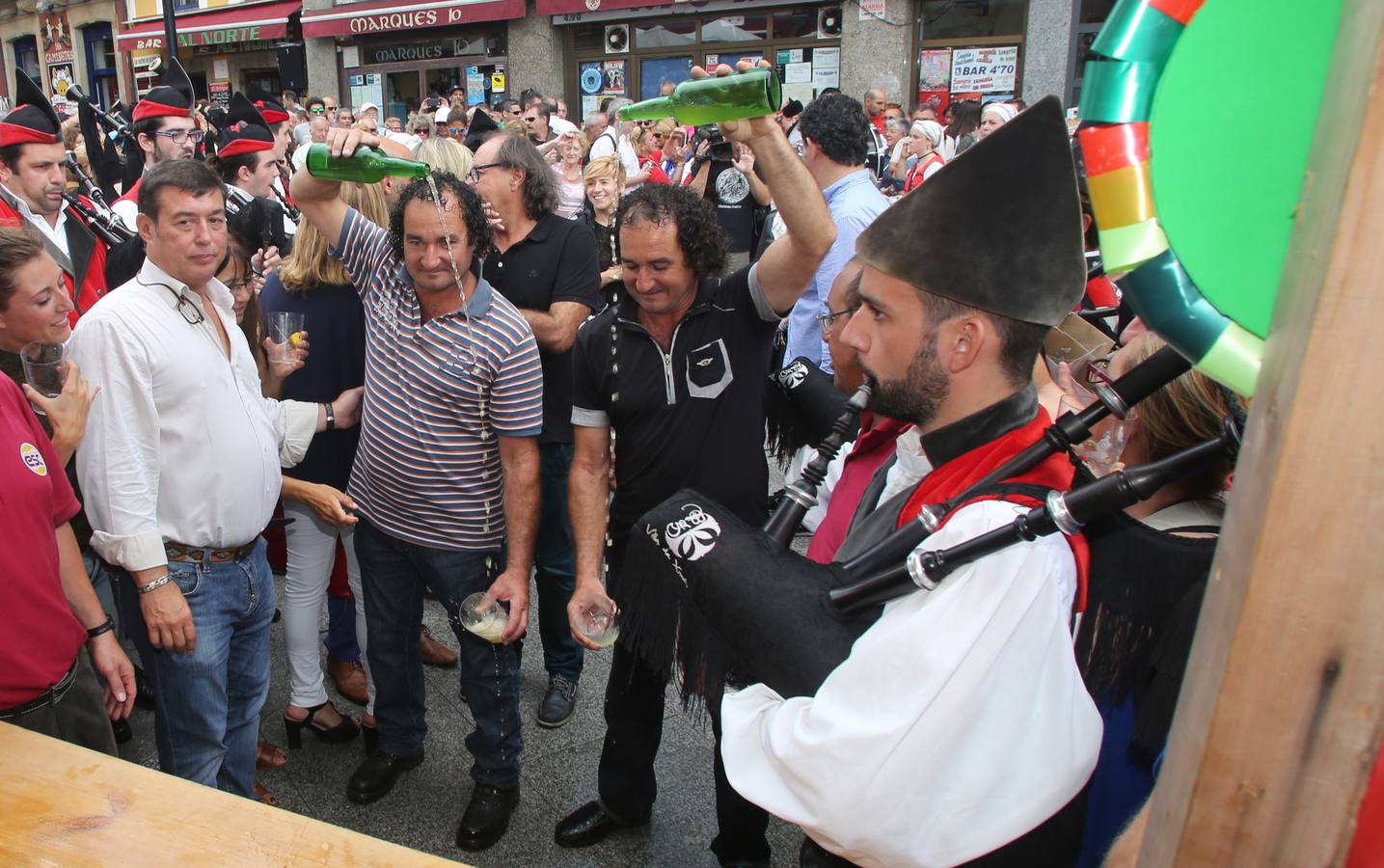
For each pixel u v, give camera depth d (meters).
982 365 1.05
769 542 1.19
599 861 2.31
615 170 4.98
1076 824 1.04
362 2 12.98
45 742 1.26
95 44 19.16
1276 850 0.56
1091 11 9.05
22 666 1.60
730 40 10.90
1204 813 0.58
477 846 2.33
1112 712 1.12
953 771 0.94
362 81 13.66
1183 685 0.62
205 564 1.99
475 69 12.65
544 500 2.82
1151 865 0.64
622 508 2.15
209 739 2.04
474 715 2.36
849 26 10.11
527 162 2.79
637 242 1.85
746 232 5.64
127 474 1.82
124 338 1.81
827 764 0.96
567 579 2.82
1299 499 0.52
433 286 2.05
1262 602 0.54
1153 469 0.87
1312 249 0.51
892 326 1.04
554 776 2.63
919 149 6.99
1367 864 0.64
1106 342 1.92
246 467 2.01
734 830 2.08
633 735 2.22
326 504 2.28
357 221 2.29
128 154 5.77
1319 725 0.54
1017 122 0.93
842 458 1.78
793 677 1.08
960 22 9.70
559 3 11.44
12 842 1.06
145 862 1.03
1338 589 0.52
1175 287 0.63
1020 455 1.02
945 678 0.93
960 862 0.95
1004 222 0.96
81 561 1.88
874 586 1.03
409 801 2.52
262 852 1.05
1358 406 0.49
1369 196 0.47
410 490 2.23
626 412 2.04
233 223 2.63
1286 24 0.57
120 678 1.92
